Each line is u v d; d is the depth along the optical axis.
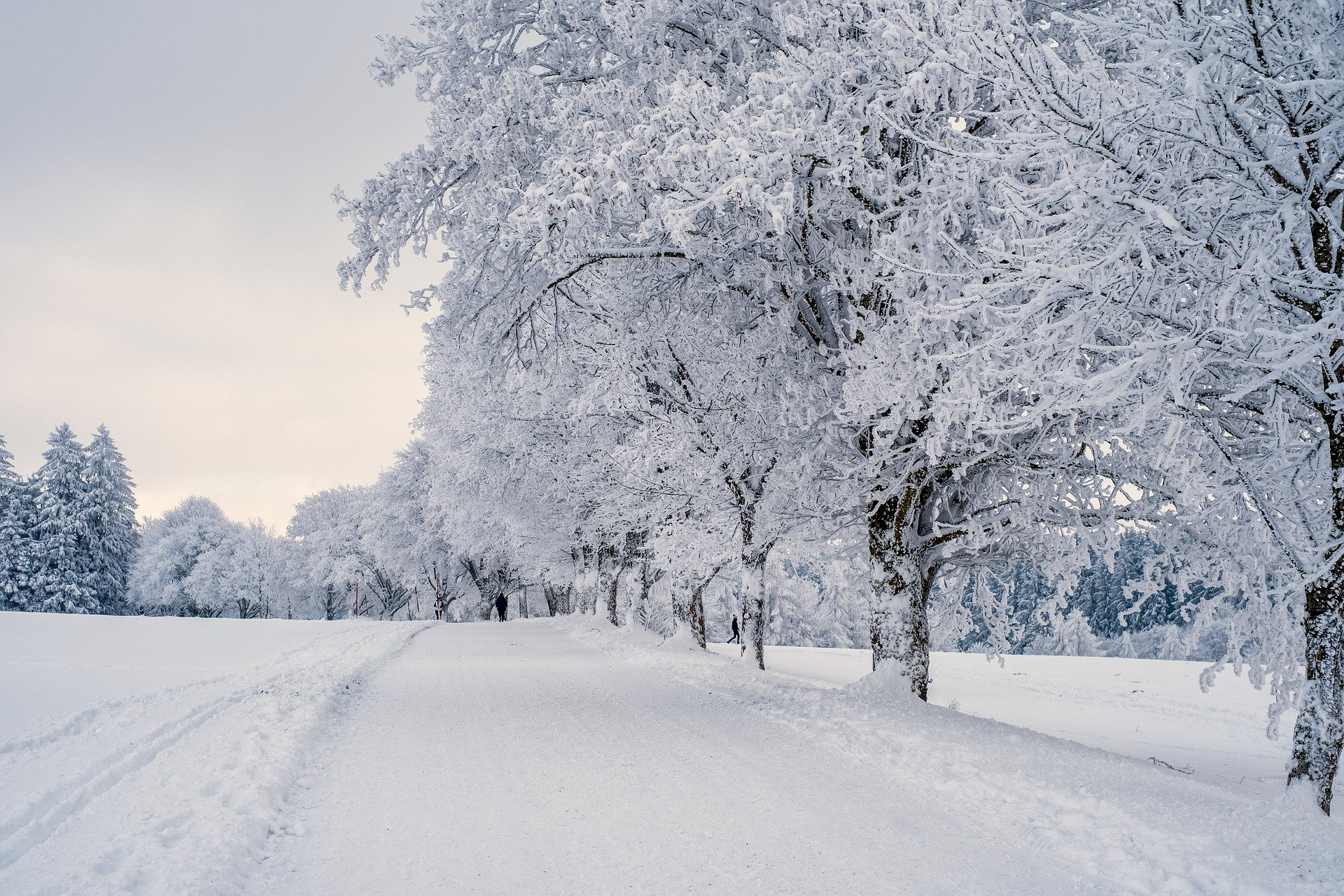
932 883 4.12
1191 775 7.52
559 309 10.70
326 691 10.40
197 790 5.39
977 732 7.35
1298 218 4.91
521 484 27.11
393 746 7.48
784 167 7.28
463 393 13.04
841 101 7.21
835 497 10.50
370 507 54.66
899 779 6.26
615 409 14.18
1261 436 7.07
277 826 4.95
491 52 9.88
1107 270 5.06
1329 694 5.11
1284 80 4.71
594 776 6.34
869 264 8.72
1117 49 6.65
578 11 9.39
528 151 8.77
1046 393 5.64
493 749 7.36
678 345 12.51
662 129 7.28
